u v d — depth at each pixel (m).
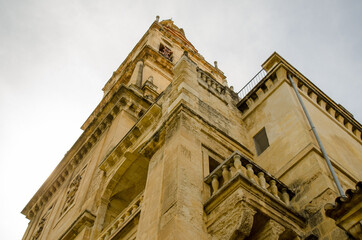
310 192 12.42
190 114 15.30
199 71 19.44
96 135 28.14
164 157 13.76
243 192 10.95
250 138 17.61
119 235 14.69
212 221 11.12
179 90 17.17
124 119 26.05
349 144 17.50
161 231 10.84
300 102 16.75
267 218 11.03
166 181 12.48
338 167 13.98
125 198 19.81
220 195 11.41
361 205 9.10
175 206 11.05
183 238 10.23
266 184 12.62
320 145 14.11
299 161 13.77
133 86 29.77
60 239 19.06
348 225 9.36
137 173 19.38
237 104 19.78
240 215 10.48
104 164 20.78
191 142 13.97
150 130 18.41
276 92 18.03
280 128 16.12
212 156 14.39
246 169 12.21
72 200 24.00
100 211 18.77
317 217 11.57
